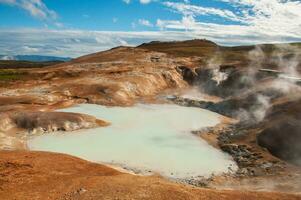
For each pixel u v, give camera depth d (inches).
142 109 2906.0
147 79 3634.4
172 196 1091.3
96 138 2112.5
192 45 6314.0
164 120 2593.5
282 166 1739.7
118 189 1123.9
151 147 2016.5
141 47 6318.9
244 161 1843.0
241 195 1170.0
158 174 1648.6
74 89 3161.9
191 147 2052.2
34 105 2679.6
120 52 5428.2
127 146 2003.0
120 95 3134.8
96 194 1092.5
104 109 2817.4
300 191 1423.5
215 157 1918.1
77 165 1384.1
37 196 1088.8
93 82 3358.8
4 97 2829.7
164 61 4566.9
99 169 1359.5
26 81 3479.3
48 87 3218.5
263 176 1644.9
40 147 1931.6
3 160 1366.9
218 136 2268.7
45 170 1302.9
